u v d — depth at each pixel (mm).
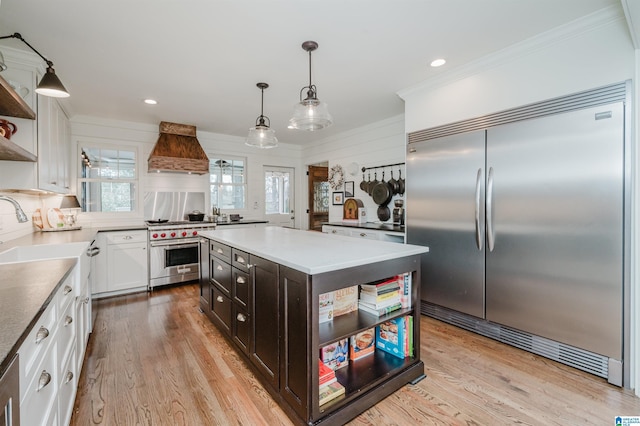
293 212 6367
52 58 2463
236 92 3273
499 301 2496
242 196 5707
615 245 1926
